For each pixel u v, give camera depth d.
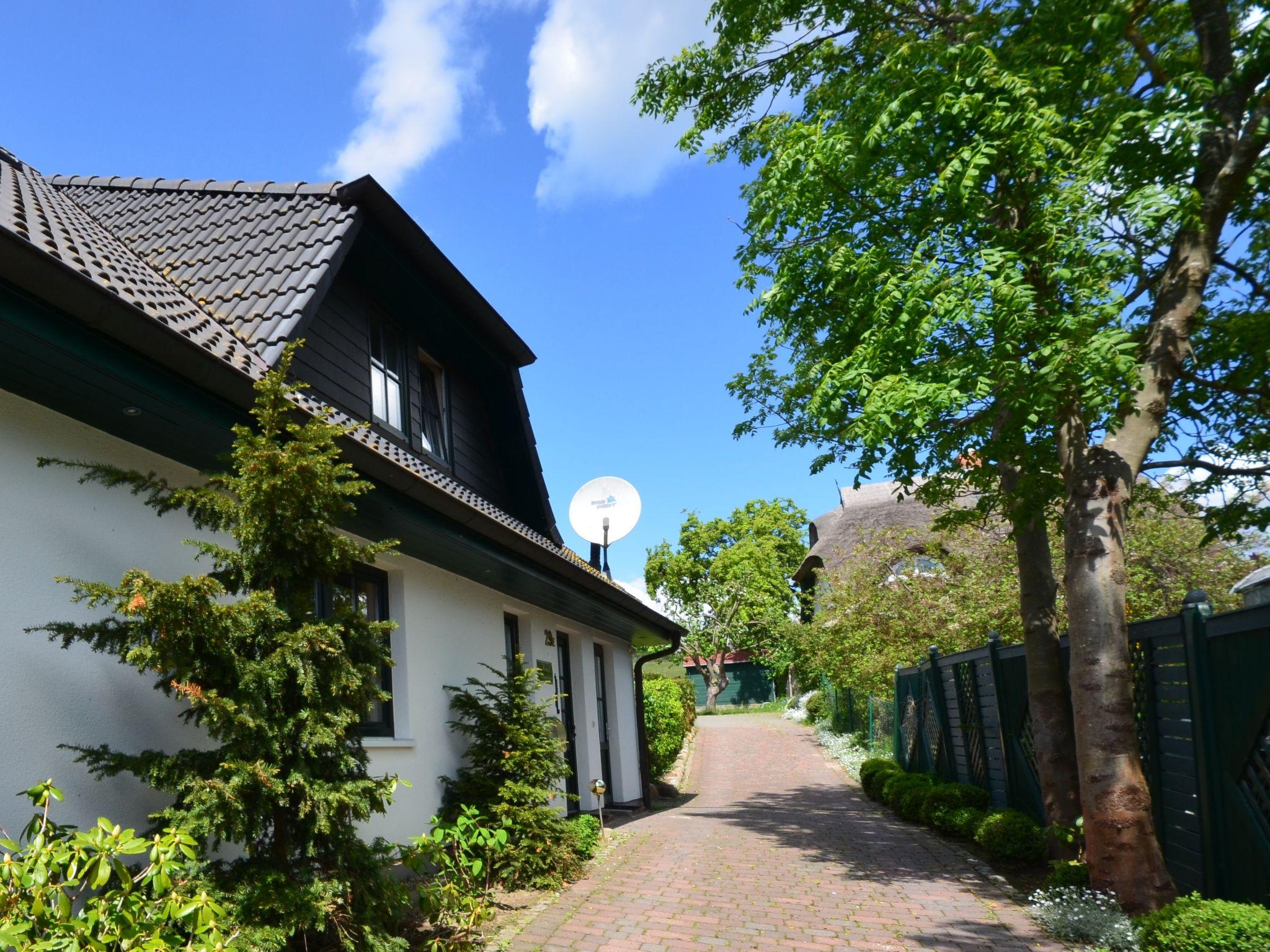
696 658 43.62
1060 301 6.17
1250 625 5.01
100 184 9.74
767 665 42.78
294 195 8.27
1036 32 6.43
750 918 6.31
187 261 7.66
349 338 8.12
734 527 45.38
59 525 4.05
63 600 4.00
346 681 4.32
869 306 6.56
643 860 8.64
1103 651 6.04
